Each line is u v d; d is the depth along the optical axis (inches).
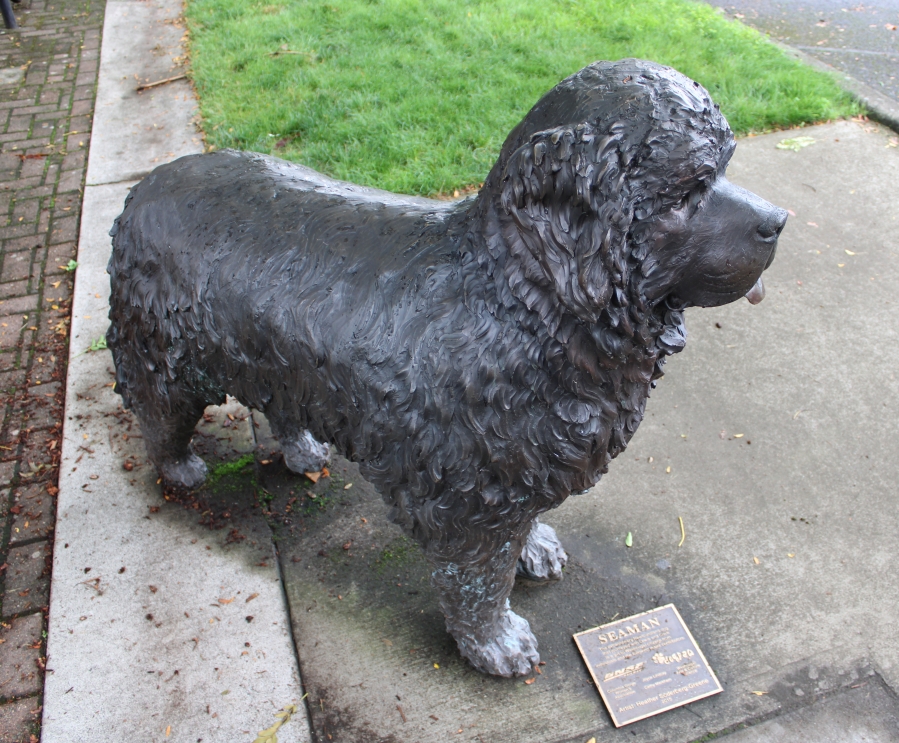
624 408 55.9
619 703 76.0
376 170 158.6
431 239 55.8
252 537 92.1
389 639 82.0
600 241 41.0
